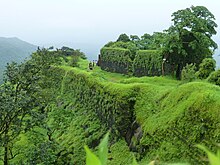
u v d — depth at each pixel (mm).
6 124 19547
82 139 24797
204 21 29969
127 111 19438
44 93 24469
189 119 12984
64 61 56750
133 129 18188
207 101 12547
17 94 20422
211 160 803
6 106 18438
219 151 816
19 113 20109
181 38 30031
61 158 22031
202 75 20797
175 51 30703
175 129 13547
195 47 29297
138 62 39312
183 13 29625
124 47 52875
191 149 12117
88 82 30625
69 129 28422
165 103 16016
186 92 14664
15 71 21484
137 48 46094
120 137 19750
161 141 14250
